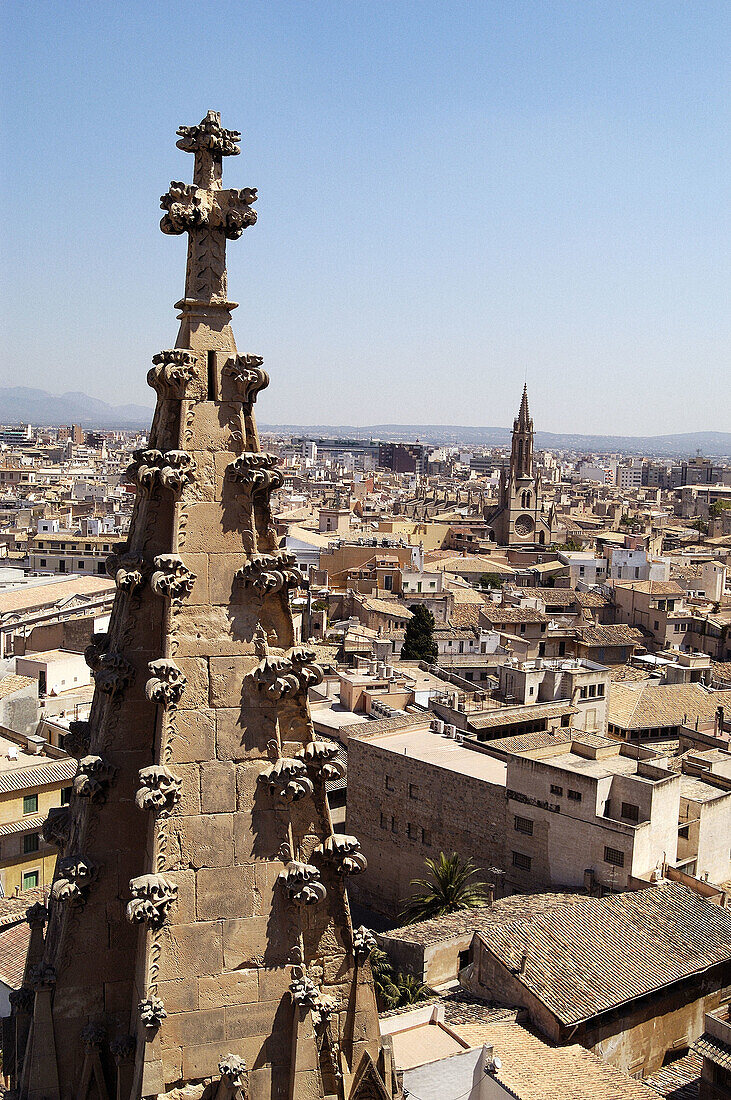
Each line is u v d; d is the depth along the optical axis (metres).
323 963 13.87
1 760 67.69
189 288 13.70
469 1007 45.75
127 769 13.48
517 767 64.69
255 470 13.45
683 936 50.81
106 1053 13.11
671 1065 47.09
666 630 152.12
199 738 12.91
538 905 55.91
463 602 161.88
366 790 77.00
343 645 121.00
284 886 12.95
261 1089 12.75
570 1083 36.38
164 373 13.34
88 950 13.23
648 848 58.94
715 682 113.81
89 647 14.28
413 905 65.06
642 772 62.50
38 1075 12.98
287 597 13.56
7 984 40.38
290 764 13.05
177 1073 12.49
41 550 186.12
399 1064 37.47
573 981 45.72
